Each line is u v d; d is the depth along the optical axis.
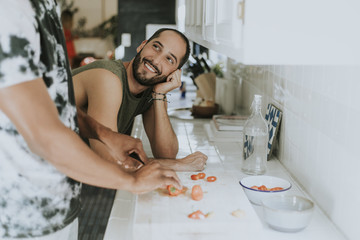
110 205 3.42
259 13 1.03
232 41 1.11
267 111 2.04
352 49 1.06
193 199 1.30
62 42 1.10
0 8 0.84
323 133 1.38
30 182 1.04
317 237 1.20
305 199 1.24
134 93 1.82
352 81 1.17
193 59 3.19
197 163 1.68
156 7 6.14
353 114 1.17
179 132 2.38
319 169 1.42
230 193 1.36
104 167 0.96
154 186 1.10
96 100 1.61
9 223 1.06
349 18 1.05
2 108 0.85
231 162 1.83
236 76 3.05
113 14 6.82
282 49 1.04
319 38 1.05
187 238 1.15
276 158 1.93
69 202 1.15
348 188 1.19
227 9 1.20
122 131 1.94
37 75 0.88
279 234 1.21
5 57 0.83
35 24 0.91
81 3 6.76
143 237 1.15
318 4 1.04
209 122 2.65
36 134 0.86
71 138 0.90
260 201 1.38
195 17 1.99
